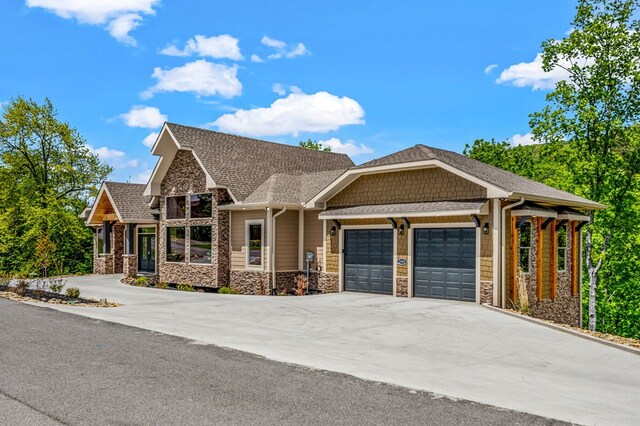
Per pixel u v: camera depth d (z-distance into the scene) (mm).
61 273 37000
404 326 13086
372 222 19922
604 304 29078
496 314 14922
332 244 21109
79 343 10359
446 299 17812
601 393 7711
